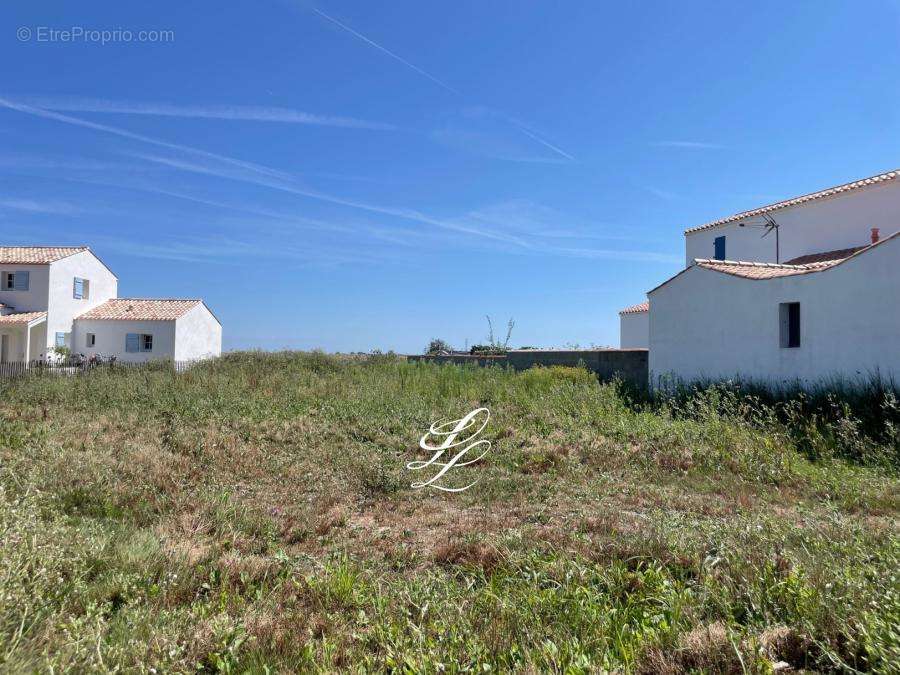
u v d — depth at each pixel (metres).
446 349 27.34
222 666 3.05
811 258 18.80
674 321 16.05
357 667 3.08
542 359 19.92
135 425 9.81
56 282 32.31
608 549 4.80
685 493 7.08
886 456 8.25
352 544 5.30
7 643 2.85
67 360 27.59
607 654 3.18
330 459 8.47
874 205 17.92
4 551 3.56
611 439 9.84
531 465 8.43
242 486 7.10
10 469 6.13
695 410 11.73
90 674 2.71
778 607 3.58
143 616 3.41
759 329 13.53
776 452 8.41
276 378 15.02
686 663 3.13
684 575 4.30
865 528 5.21
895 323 10.73
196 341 36.19
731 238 22.75
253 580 4.29
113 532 4.82
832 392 11.14
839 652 3.10
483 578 4.36
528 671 2.96
